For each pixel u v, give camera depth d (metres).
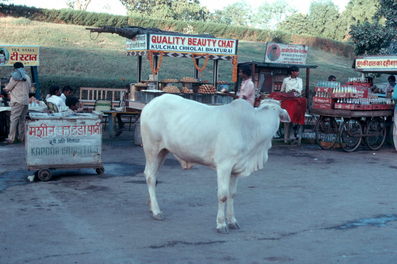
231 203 5.92
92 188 7.76
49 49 30.70
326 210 6.79
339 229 5.93
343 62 45.25
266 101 6.03
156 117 6.12
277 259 4.87
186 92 12.41
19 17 38.91
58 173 8.88
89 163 8.53
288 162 10.52
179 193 7.56
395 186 8.42
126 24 42.44
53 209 6.52
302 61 14.80
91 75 27.06
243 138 5.67
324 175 9.23
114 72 28.16
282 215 6.50
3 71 24.53
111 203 6.88
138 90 14.09
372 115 12.17
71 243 5.19
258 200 7.27
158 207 6.23
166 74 28.62
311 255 5.01
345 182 8.67
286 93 12.52
